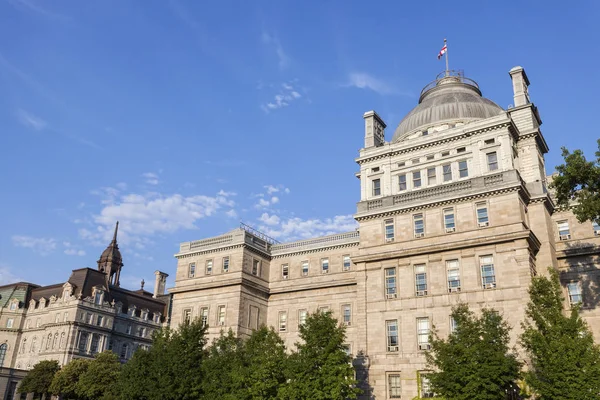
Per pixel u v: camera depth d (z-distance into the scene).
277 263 74.75
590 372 35.69
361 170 60.91
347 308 67.56
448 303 49.56
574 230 56.34
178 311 72.50
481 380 37.75
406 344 50.38
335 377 43.97
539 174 54.09
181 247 76.75
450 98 64.31
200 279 72.44
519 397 44.06
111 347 125.44
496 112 61.41
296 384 44.56
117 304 129.12
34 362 121.31
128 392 51.22
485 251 49.56
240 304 67.94
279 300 72.56
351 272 68.69
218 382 49.19
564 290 53.94
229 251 71.62
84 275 126.81
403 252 53.25
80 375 96.56
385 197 56.97
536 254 51.56
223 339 54.31
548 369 37.31
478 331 41.31
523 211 50.66
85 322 120.38
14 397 106.94
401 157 58.78
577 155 43.47
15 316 131.25
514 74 60.12
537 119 59.50
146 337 134.12
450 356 40.12
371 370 51.12
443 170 55.62
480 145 54.12
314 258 72.25
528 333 39.56
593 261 53.31
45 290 133.00
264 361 46.94
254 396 45.72
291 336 69.50
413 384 48.56
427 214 53.88
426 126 62.22
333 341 46.03
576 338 37.88
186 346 53.03
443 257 51.50
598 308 51.69
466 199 52.03
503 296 47.22
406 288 52.44
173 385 49.47
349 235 71.00
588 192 45.44
